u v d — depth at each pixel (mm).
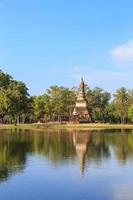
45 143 89750
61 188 38656
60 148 77438
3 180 42656
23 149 75438
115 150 72750
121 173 46469
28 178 43656
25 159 59656
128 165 52625
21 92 198125
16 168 50594
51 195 36000
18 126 195375
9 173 46906
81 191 37406
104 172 47250
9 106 190250
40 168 50562
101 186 39438
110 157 61625
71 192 37031
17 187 39156
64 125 198875
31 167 51344
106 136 114438
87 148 77250
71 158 60656
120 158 60250
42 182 41625
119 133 131625
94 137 110125
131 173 46281
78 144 87000
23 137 111250
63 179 43062
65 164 54031
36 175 45500
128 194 35938
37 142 92625
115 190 37594
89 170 48844
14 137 111125
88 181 41969
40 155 64812
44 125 199000
